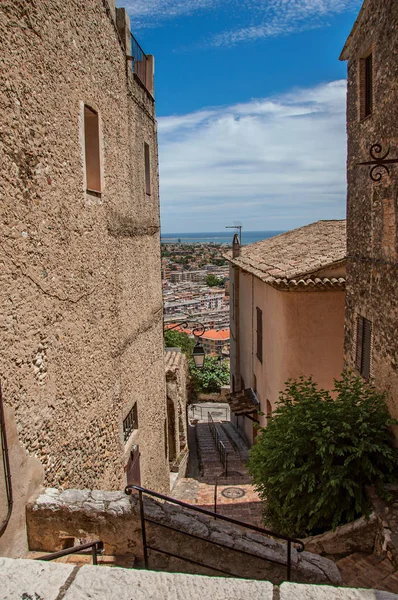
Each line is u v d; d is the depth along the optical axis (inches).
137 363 313.6
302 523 255.0
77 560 176.4
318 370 396.2
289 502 255.3
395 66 247.9
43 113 175.8
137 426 311.1
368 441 245.6
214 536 177.5
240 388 737.0
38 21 171.3
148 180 358.3
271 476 267.0
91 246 226.2
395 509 231.3
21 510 166.2
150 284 357.7
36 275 172.2
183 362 661.3
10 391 155.9
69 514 175.3
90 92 223.1
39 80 172.7
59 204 190.4
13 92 155.8
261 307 519.5
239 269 698.8
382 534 218.2
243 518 353.1
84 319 217.5
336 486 238.8
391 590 194.9
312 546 236.4
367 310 299.3
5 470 153.6
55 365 187.8
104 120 244.2
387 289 265.4
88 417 221.3
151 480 352.5
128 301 291.4
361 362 315.3
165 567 178.9
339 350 394.6
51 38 181.8
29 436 168.4
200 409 1021.2
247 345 644.7
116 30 266.7
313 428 255.1
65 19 194.4
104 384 244.2
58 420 190.4
